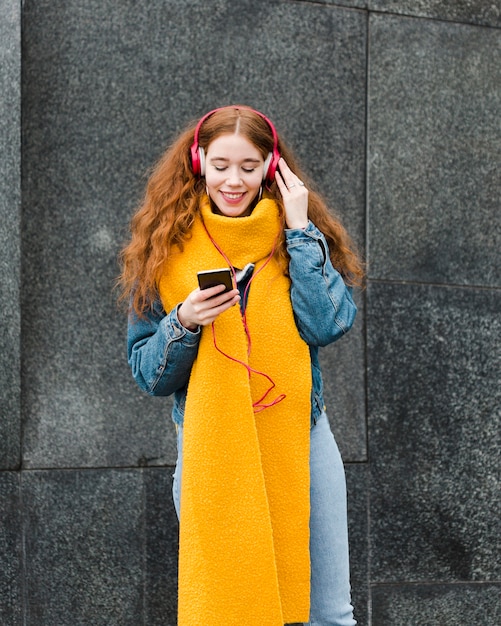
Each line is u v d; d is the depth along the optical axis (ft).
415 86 12.14
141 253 7.95
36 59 10.96
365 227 11.93
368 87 11.94
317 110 11.78
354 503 11.75
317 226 8.44
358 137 11.93
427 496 12.03
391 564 11.88
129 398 11.16
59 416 10.98
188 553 7.51
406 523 11.94
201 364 7.47
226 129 7.62
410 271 12.05
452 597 12.08
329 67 11.83
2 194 10.64
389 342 11.94
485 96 12.42
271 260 7.88
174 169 8.07
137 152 11.22
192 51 11.39
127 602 11.04
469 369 12.24
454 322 12.21
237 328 7.45
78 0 11.06
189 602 7.48
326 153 11.80
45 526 10.87
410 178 12.10
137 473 11.13
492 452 12.28
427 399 12.06
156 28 11.28
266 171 7.87
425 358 12.07
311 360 8.05
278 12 11.66
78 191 11.09
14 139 10.66
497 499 12.28
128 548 11.07
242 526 7.38
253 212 7.74
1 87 10.64
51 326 11.02
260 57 11.59
